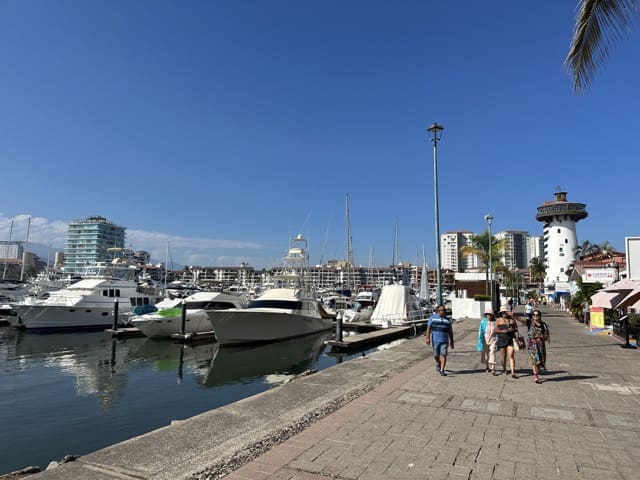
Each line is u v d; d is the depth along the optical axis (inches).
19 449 409.1
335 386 407.5
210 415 307.1
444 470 203.0
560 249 3479.3
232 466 213.9
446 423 279.6
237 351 1069.8
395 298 1497.3
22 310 1423.5
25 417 514.0
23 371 819.4
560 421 283.0
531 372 468.4
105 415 523.5
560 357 579.5
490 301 1573.6
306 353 1046.4
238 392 651.5
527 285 5925.2
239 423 287.9
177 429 274.7
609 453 224.7
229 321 1085.1
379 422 283.1
